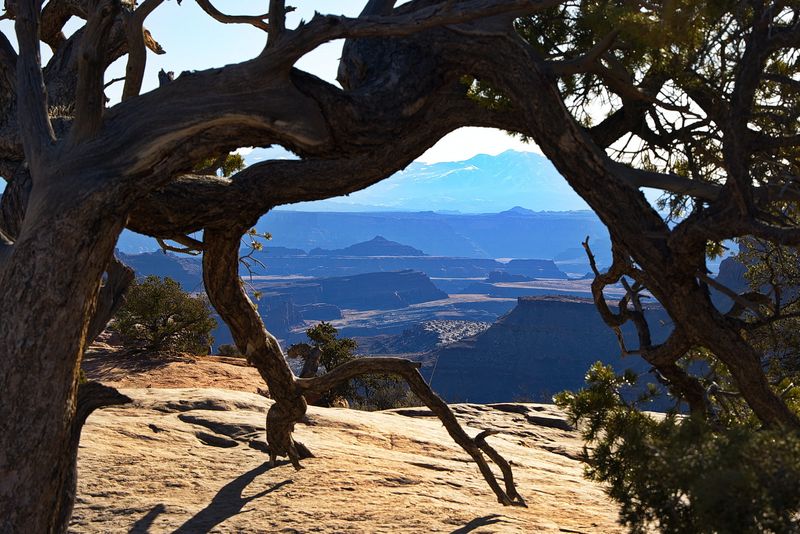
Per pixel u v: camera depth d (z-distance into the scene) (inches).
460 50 196.2
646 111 244.7
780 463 134.6
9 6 271.0
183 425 430.0
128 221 210.8
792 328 345.4
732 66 202.1
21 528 173.2
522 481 389.4
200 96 180.9
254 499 311.6
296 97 183.2
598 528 294.4
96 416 438.6
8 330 174.4
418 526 281.9
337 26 175.0
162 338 1120.2
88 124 181.2
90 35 173.5
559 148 200.4
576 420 221.5
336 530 277.1
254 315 293.6
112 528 277.4
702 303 200.1
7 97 229.3
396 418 557.9
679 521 159.9
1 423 172.6
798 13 184.9
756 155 206.4
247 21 223.9
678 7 179.3
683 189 197.3
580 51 228.2
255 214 221.3
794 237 165.5
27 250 176.4
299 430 456.8
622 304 246.1
